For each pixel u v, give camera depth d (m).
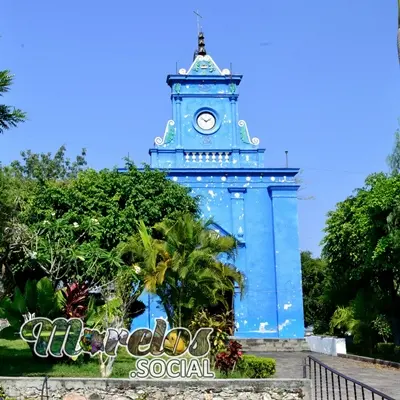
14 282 22.84
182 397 13.18
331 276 33.09
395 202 22.97
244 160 31.23
